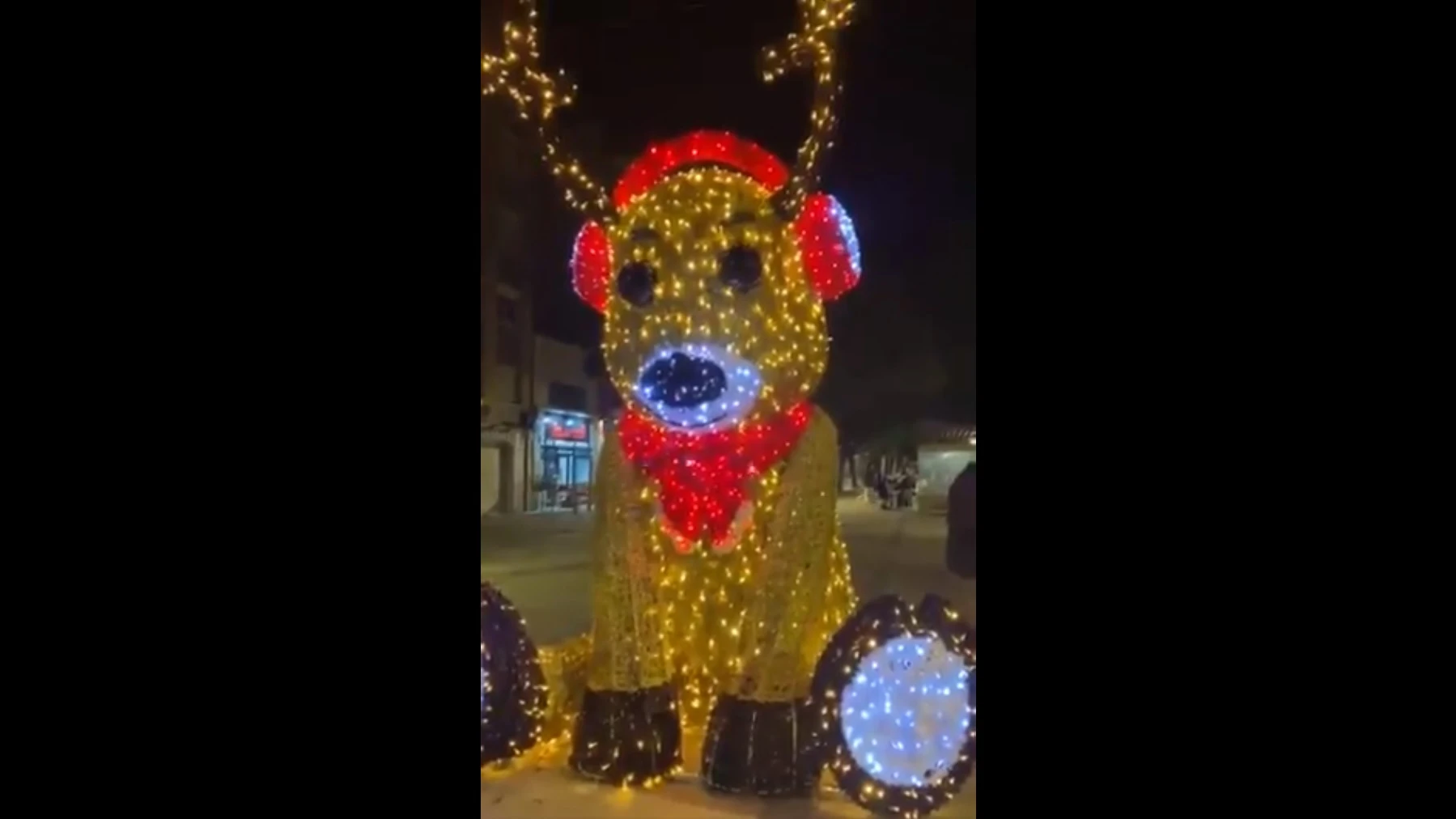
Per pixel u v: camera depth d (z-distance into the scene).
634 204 3.65
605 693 3.48
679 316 3.45
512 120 4.24
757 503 3.55
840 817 3.19
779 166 3.78
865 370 12.85
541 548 11.52
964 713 3.06
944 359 12.57
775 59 3.58
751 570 3.56
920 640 3.12
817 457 3.50
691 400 3.38
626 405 3.68
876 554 10.41
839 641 3.23
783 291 3.51
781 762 3.27
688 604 3.63
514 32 3.61
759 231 3.50
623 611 3.50
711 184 3.58
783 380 3.48
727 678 3.60
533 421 17.14
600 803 3.30
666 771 3.45
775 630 3.35
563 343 17.70
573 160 3.69
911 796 3.09
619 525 3.56
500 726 3.47
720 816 3.22
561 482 17.64
